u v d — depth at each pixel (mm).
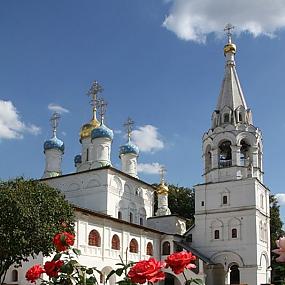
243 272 50875
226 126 54688
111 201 50656
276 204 71500
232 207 53188
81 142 59281
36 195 31391
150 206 59156
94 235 42438
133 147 60438
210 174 55469
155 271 6316
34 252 30672
